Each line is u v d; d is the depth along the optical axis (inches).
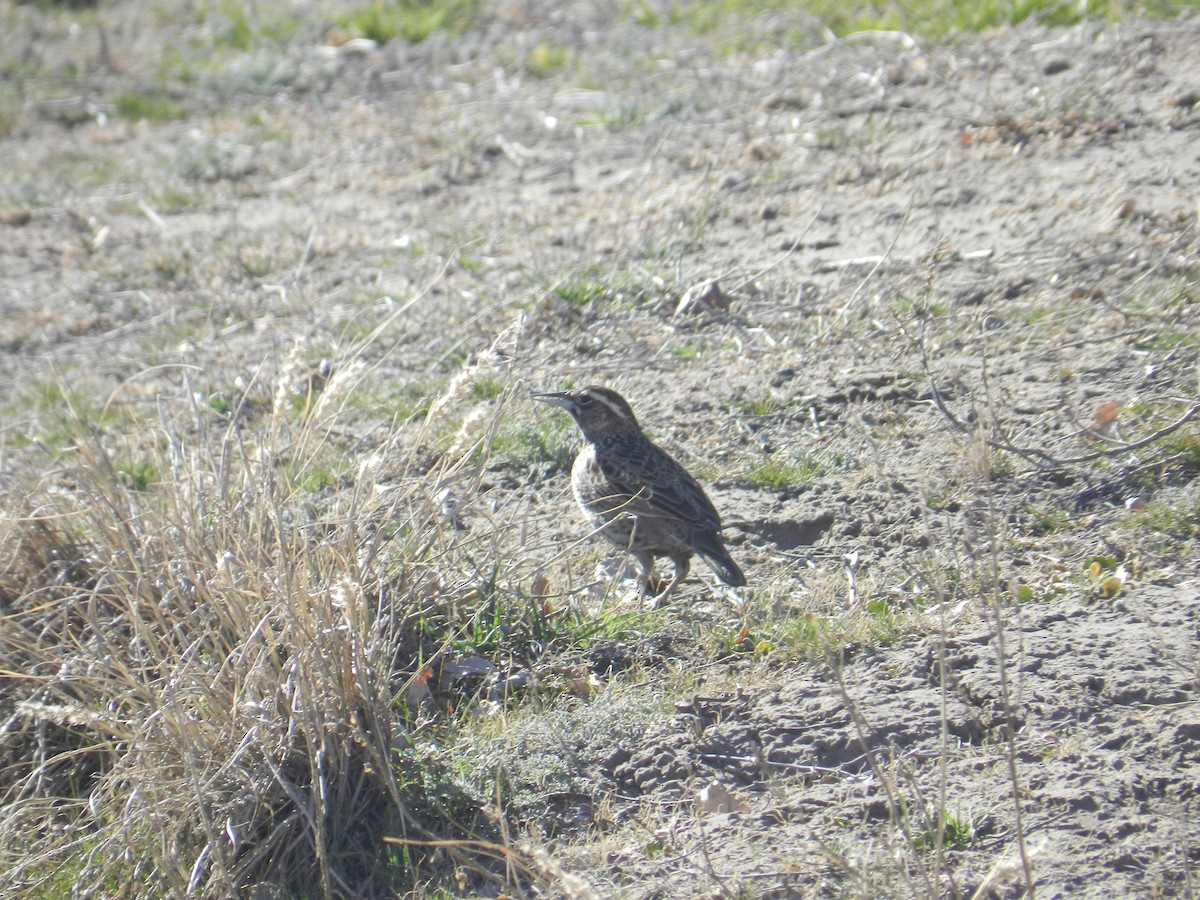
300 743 339.3
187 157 920.9
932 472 454.6
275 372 576.4
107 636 369.1
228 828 319.9
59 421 571.2
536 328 593.9
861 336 551.8
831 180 713.6
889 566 413.7
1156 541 405.1
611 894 298.4
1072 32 834.2
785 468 470.6
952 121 753.0
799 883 294.7
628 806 329.4
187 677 342.6
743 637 386.3
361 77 1051.9
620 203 732.7
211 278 728.3
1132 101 733.3
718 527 422.3
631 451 424.2
